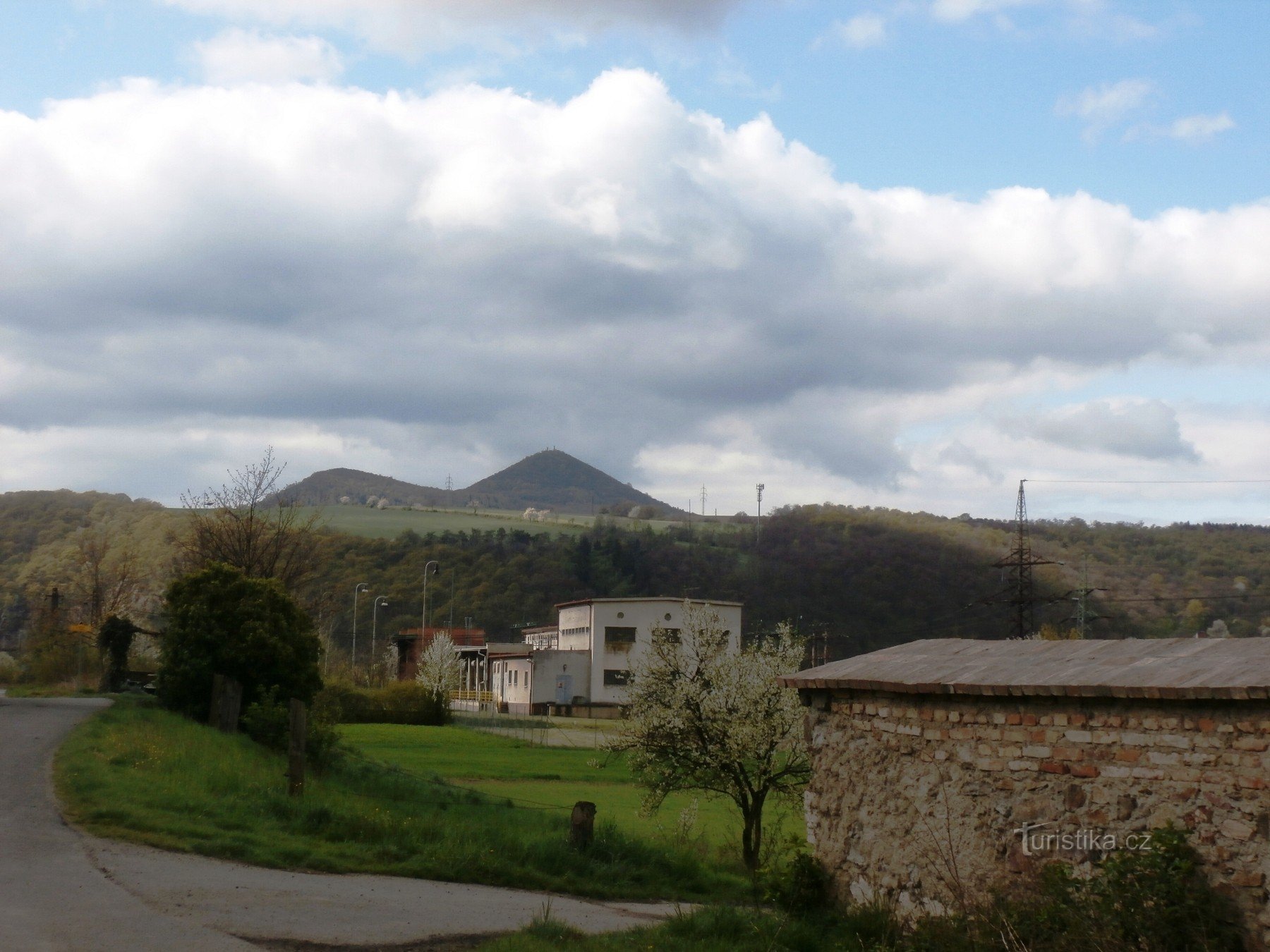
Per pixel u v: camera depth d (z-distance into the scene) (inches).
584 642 3336.6
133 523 4202.8
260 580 1125.7
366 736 2034.9
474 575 5004.9
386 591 4788.4
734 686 780.0
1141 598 2987.2
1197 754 342.6
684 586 4279.0
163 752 710.5
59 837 472.7
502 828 701.9
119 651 1396.4
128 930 339.6
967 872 397.1
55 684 1598.2
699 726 792.3
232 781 654.5
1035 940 335.3
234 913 381.4
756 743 757.3
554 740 2140.7
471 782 1393.9
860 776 454.3
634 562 4849.9
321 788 756.6
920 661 460.8
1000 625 3198.8
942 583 3535.9
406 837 589.3
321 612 2920.8
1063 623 2714.1
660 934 414.0
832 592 3673.7
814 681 473.1
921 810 419.5
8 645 2977.4
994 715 396.8
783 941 409.1
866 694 454.3
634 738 810.2
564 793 1317.7
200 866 459.8
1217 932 323.0
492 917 440.1
